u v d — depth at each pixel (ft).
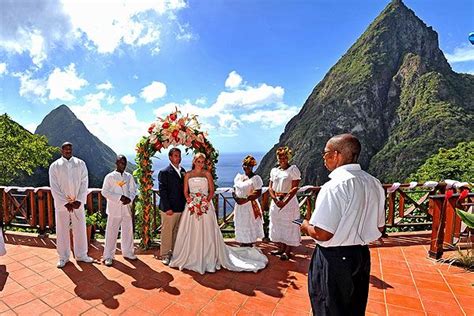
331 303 5.92
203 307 9.48
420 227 19.13
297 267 12.76
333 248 5.95
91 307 9.48
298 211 13.69
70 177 12.81
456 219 13.75
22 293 10.36
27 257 13.73
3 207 18.49
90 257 13.76
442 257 13.39
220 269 12.49
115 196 12.96
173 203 13.56
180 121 15.25
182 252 12.72
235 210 14.40
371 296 10.09
